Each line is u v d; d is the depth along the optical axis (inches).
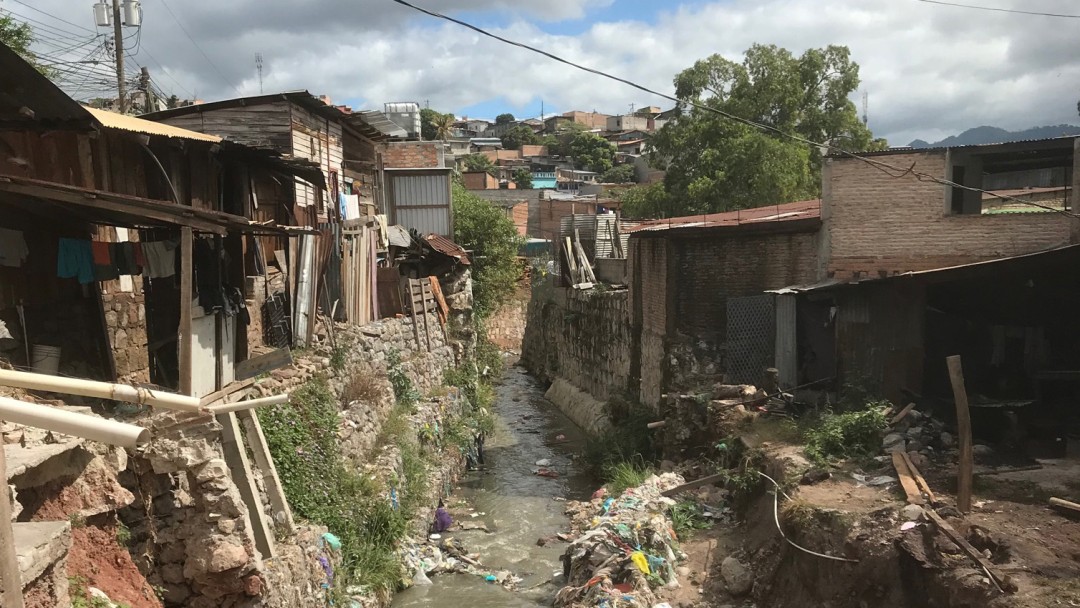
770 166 1071.0
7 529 126.9
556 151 3034.0
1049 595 259.4
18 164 288.0
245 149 423.8
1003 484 364.2
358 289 710.5
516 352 1565.0
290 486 376.5
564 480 696.4
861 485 392.5
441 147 1106.1
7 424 208.4
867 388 499.5
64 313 330.0
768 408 532.7
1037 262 418.6
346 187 745.0
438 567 479.2
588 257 1100.5
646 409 716.7
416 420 640.4
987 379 493.0
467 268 1082.1
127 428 129.9
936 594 289.4
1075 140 499.8
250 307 487.8
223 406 223.9
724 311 636.1
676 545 448.1
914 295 485.1
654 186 1295.5
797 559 359.9
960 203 547.5
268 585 258.4
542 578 472.1
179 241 332.5
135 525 238.1
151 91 775.1
